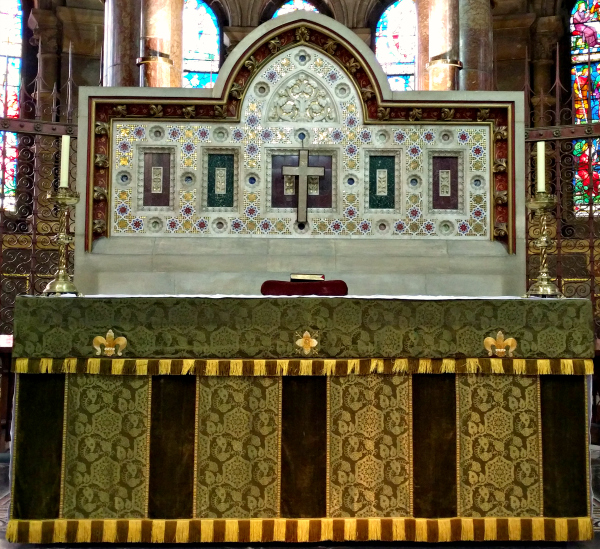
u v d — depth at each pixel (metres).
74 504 3.80
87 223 5.61
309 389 3.87
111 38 8.86
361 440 3.86
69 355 3.81
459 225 5.80
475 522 3.82
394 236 5.77
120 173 5.75
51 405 3.83
